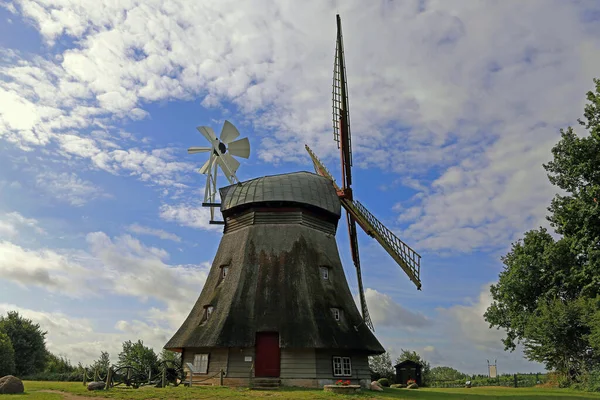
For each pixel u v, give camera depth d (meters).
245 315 26.94
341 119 36.53
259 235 30.59
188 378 27.14
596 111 29.80
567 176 32.03
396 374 52.28
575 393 31.95
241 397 19.86
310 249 30.50
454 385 53.97
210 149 33.31
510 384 51.91
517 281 47.53
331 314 28.05
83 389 22.83
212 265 32.19
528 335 44.59
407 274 33.78
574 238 29.81
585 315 40.06
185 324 29.77
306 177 33.56
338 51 35.31
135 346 51.91
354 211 36.56
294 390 23.34
